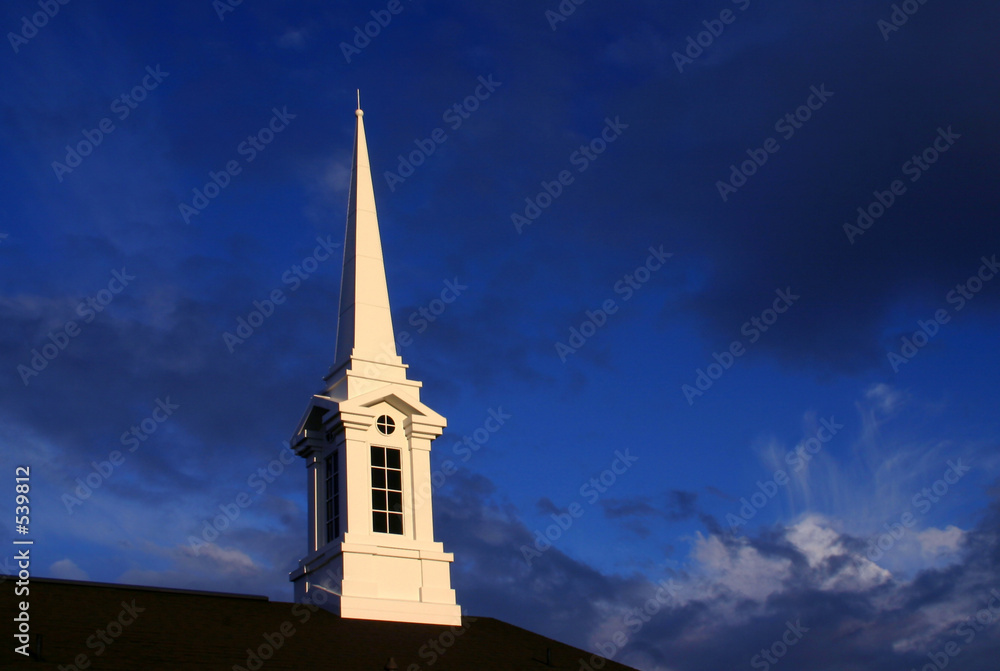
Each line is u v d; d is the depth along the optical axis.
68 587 38.44
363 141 49.88
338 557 43.00
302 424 45.88
